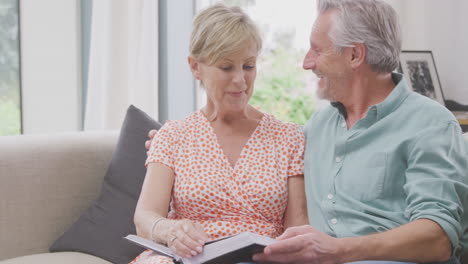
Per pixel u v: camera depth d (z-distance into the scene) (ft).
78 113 11.30
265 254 4.23
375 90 5.13
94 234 6.33
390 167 4.76
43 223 6.48
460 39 8.09
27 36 11.07
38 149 6.61
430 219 4.25
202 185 5.43
